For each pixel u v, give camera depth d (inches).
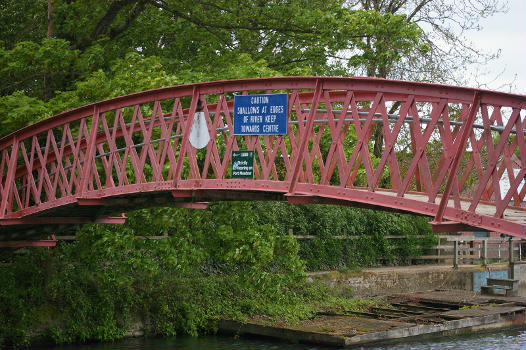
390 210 385.7
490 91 321.4
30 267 667.4
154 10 937.5
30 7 876.0
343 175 382.3
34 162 595.8
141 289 713.6
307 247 968.3
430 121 363.6
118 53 874.1
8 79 788.0
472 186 875.4
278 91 690.8
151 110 638.5
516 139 316.2
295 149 418.6
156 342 663.8
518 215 356.5
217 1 898.7
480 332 770.8
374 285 957.2
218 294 768.9
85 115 526.0
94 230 609.3
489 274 1124.5
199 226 644.1
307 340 664.4
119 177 509.7
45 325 637.3
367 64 866.1
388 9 1064.2
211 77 701.3
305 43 896.9
